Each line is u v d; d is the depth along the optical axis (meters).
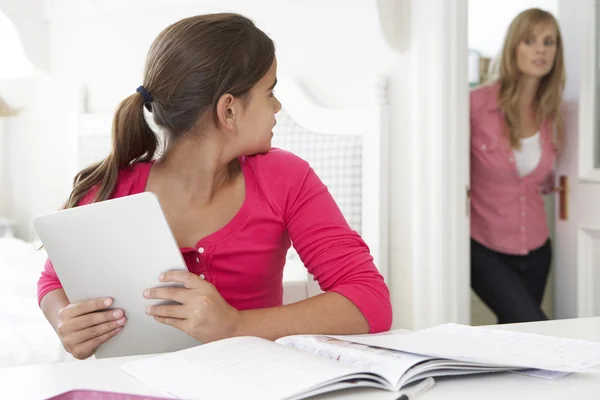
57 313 1.11
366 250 1.15
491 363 0.72
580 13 2.87
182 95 1.04
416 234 2.36
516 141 2.81
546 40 2.75
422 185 2.34
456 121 2.30
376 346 0.79
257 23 2.80
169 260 0.92
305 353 0.76
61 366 0.79
